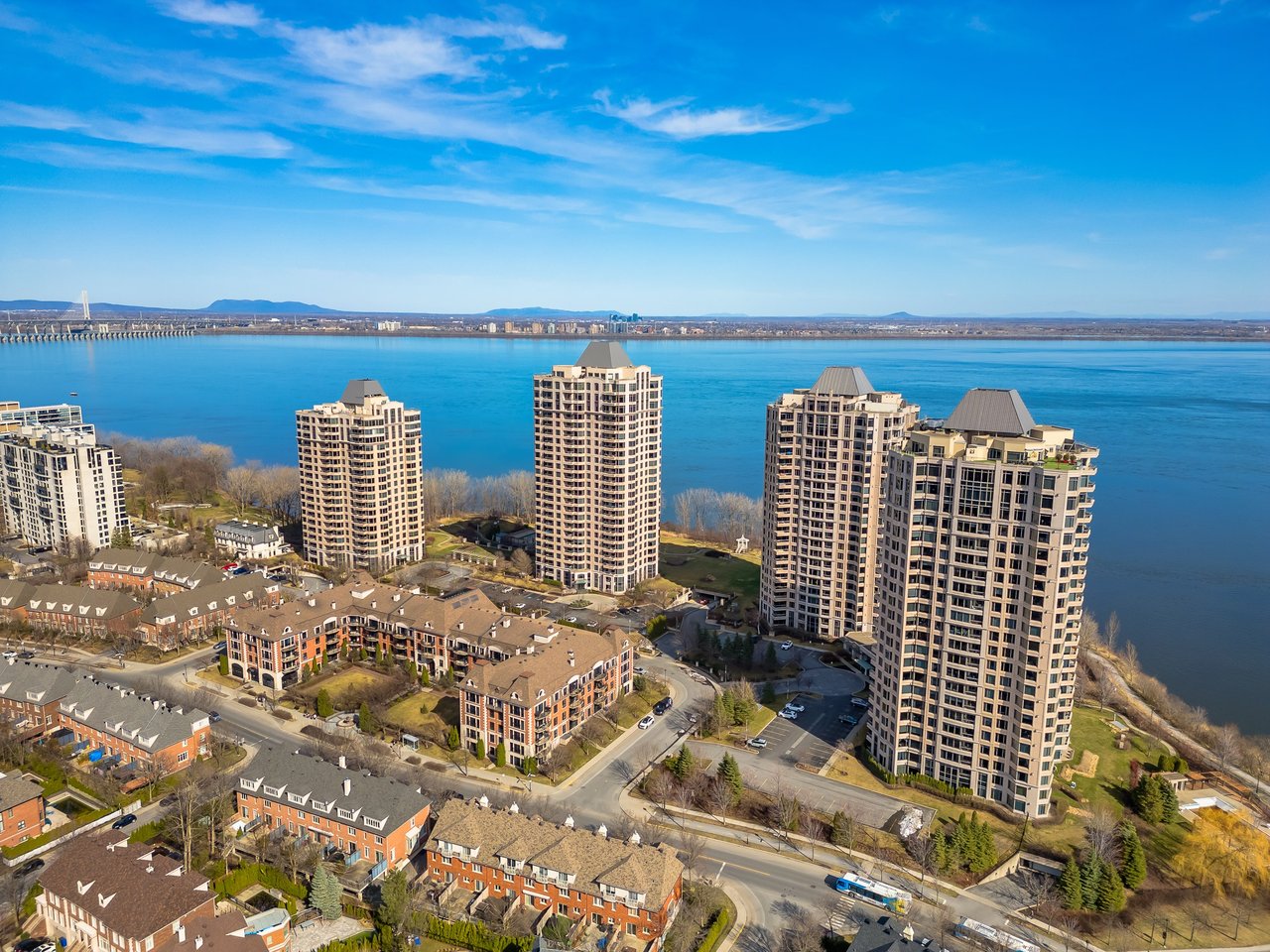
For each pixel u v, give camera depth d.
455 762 197.38
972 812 177.88
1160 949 143.75
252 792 171.12
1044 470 163.88
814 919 148.62
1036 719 172.00
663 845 150.12
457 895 152.50
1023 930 147.50
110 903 132.62
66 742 198.62
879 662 195.38
